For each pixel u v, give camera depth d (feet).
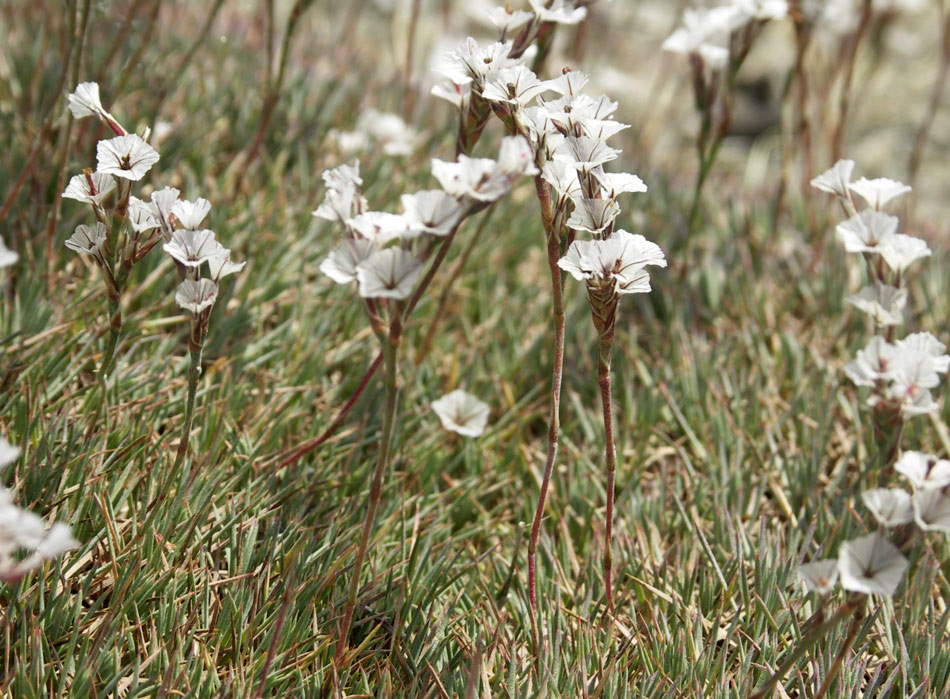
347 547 7.82
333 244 11.66
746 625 7.67
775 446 9.72
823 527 8.64
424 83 17.93
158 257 10.23
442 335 11.39
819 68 17.20
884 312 6.40
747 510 9.28
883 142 26.37
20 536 4.81
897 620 7.82
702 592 8.04
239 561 7.31
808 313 12.59
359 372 10.18
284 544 7.55
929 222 17.69
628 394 10.32
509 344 11.41
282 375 9.77
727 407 10.38
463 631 7.48
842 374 10.93
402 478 9.08
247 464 8.02
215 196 11.64
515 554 7.89
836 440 10.34
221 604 7.22
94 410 8.32
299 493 8.36
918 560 8.22
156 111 11.61
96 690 6.22
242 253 10.98
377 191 12.79
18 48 13.62
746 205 15.01
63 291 9.37
